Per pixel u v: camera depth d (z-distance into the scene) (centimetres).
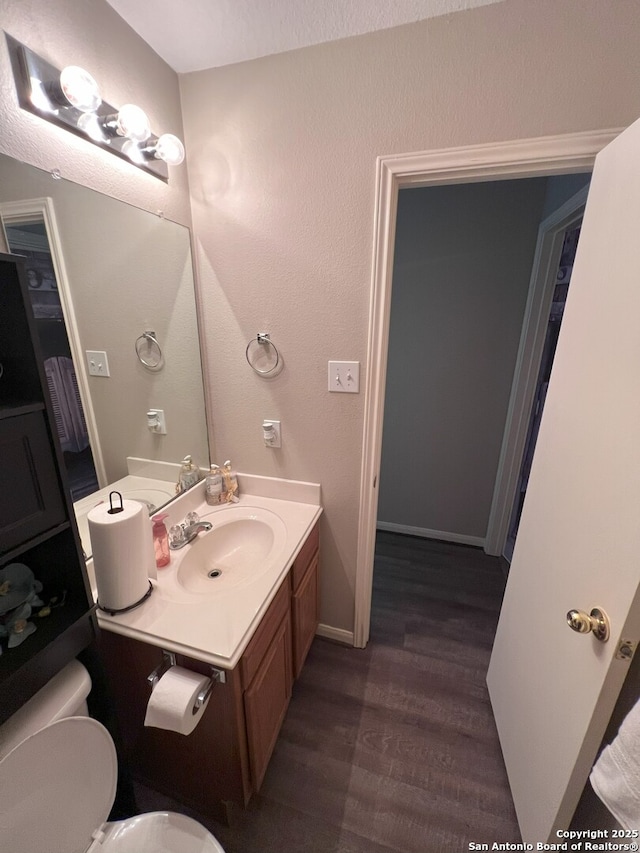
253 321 143
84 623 83
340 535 161
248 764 107
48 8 83
